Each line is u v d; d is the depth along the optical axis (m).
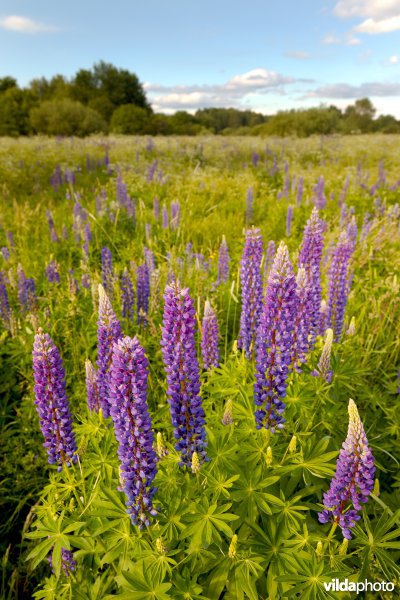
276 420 2.95
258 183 14.02
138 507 2.44
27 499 3.99
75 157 18.86
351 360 4.21
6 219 10.20
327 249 7.05
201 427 2.67
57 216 10.91
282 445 3.07
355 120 55.12
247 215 9.90
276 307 2.81
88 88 73.38
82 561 2.96
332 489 2.39
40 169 16.58
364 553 2.45
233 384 3.59
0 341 5.48
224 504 2.72
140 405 2.28
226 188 13.07
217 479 2.71
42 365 2.67
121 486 2.45
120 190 10.24
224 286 6.30
